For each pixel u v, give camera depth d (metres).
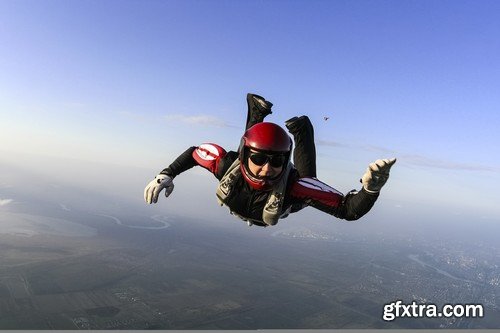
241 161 2.12
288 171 2.22
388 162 1.73
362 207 2.03
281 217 2.37
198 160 2.45
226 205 2.31
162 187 2.35
